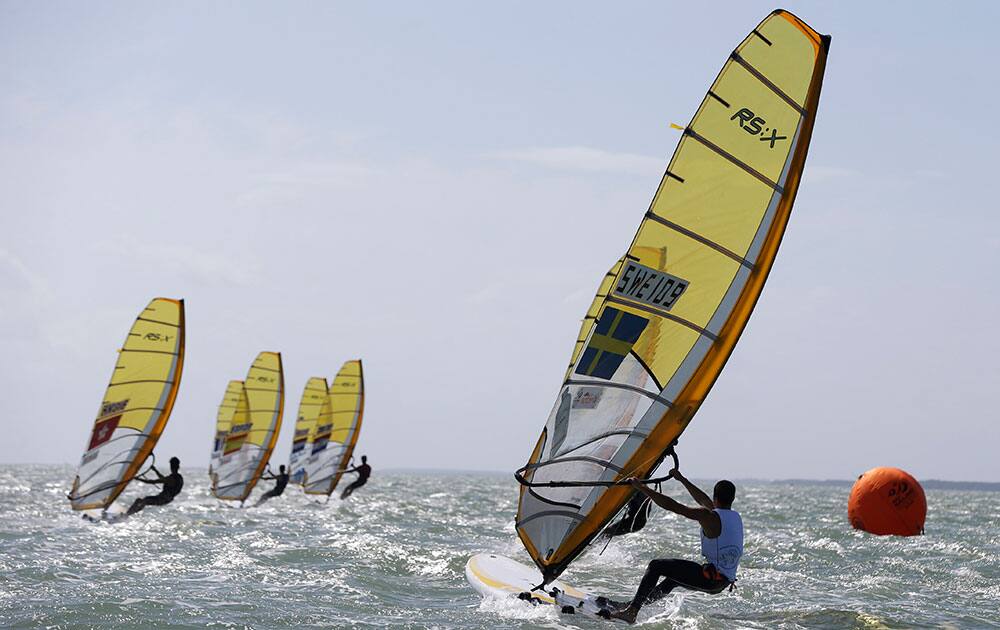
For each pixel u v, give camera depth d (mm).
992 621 23422
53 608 21188
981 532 55750
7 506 58000
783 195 21953
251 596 23859
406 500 89562
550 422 23031
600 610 22328
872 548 41344
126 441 48375
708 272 22266
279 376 71875
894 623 22641
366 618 21438
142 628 19703
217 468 71438
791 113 21734
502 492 135875
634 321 22500
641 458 22641
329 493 81375
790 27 21438
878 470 26859
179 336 48625
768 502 117688
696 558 37062
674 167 21812
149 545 35125
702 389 22531
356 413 81688
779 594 27109
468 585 26766
